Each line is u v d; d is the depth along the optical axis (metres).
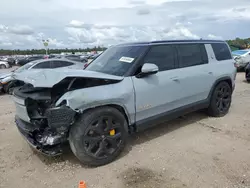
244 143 3.95
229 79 5.39
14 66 30.81
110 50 4.68
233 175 3.01
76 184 2.96
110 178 3.04
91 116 3.16
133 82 3.63
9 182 3.05
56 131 3.08
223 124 4.91
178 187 2.79
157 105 3.98
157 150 3.81
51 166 3.41
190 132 4.54
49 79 3.07
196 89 4.64
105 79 3.35
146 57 3.90
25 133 3.51
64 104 3.02
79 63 11.97
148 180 2.96
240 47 27.39
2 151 3.95
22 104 3.24
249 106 6.29
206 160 3.42
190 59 4.62
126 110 3.57
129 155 3.66
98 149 3.31
